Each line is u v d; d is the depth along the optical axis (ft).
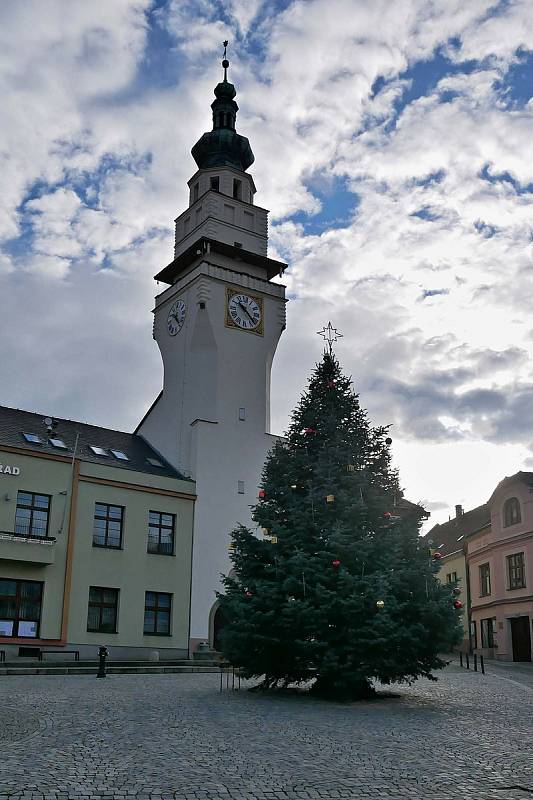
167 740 42.06
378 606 60.39
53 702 58.65
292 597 63.62
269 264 156.76
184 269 157.48
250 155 167.73
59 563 114.01
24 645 108.68
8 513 111.45
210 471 135.95
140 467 133.90
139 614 120.88
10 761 35.60
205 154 166.50
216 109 170.19
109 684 76.95
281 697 64.85
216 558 131.95
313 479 72.23
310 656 63.52
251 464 141.49
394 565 65.62
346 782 33.22
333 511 68.95
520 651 138.62
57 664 98.53
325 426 74.64
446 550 186.80
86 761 36.14
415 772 35.24
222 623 130.11
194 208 159.43
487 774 34.94
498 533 147.74
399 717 53.26
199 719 50.34
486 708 59.41
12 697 61.82
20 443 119.14
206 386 142.51
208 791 31.19
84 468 120.47
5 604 108.88
